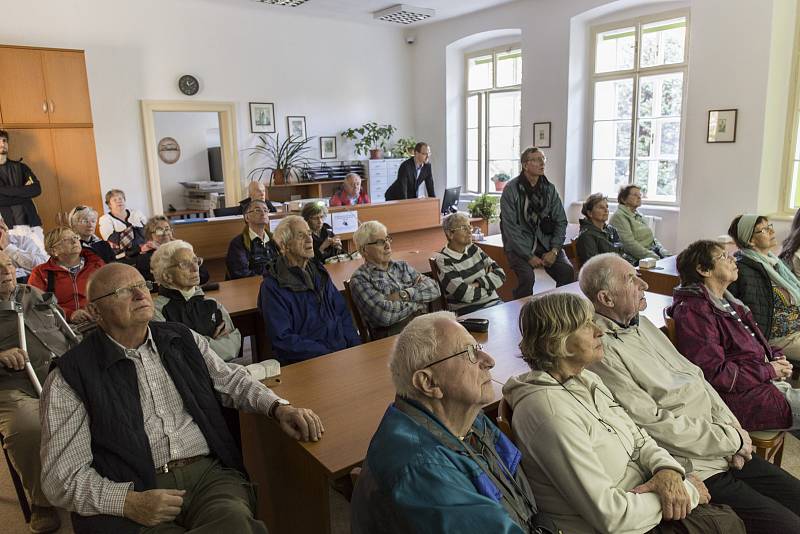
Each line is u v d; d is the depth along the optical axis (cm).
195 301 242
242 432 193
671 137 641
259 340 326
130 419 152
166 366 165
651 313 262
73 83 577
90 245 401
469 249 326
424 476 105
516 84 789
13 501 237
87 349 155
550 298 150
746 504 157
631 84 664
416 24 832
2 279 225
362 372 202
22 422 209
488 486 114
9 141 548
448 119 855
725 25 519
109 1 613
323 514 151
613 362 174
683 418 169
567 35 674
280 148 763
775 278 271
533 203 413
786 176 534
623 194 450
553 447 134
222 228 470
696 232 570
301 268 262
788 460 244
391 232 571
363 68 830
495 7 745
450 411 122
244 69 718
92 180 600
